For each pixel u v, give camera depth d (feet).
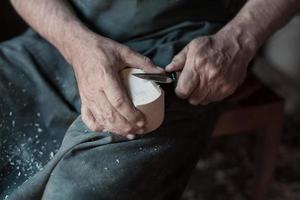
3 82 2.92
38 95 2.93
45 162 2.70
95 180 2.37
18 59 3.04
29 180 2.51
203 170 4.55
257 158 3.80
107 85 2.31
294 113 5.19
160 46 2.72
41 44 3.11
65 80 3.00
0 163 2.69
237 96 3.36
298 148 4.82
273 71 5.45
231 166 4.60
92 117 2.40
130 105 2.25
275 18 2.79
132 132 2.33
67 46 2.65
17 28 4.15
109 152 2.38
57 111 2.88
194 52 2.50
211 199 4.26
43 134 2.83
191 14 2.81
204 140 2.82
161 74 2.41
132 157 2.40
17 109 2.87
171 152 2.51
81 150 2.40
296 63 5.16
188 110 2.56
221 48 2.57
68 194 2.38
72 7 2.89
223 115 3.41
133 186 2.43
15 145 2.77
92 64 2.43
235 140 4.88
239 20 2.75
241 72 2.64
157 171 2.49
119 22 2.80
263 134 3.63
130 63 2.46
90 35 2.60
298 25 5.01
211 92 2.55
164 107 2.39
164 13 2.74
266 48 5.43
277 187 4.41
